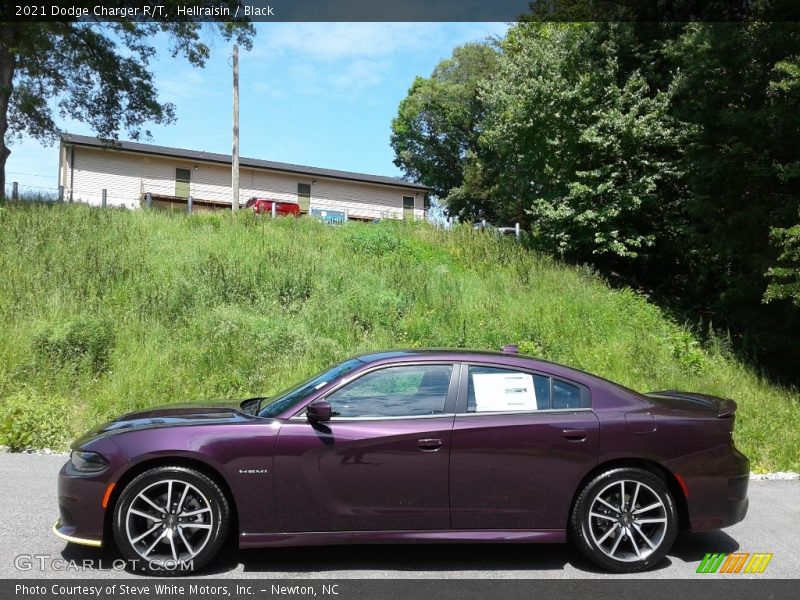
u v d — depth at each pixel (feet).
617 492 15.37
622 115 56.65
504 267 56.65
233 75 95.14
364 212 131.34
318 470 14.71
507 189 100.53
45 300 38.50
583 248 61.57
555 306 46.09
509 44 84.02
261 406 16.79
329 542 14.69
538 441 15.16
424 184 174.81
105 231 53.78
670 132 56.13
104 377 32.45
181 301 40.75
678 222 57.31
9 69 72.28
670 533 15.25
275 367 34.60
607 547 15.30
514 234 69.72
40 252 45.93
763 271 45.24
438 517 14.90
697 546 17.22
